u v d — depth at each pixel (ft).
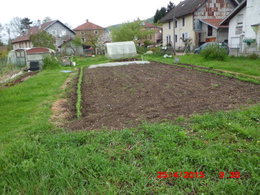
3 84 34.78
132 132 12.30
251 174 8.19
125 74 37.63
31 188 8.13
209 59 49.60
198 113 15.10
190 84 25.88
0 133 13.70
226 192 7.45
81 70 46.44
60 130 13.74
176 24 104.42
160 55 77.30
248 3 57.16
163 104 18.13
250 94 19.90
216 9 89.81
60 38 136.26
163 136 11.27
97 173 8.77
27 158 10.07
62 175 8.53
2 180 8.69
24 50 64.90
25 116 16.92
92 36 119.85
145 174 8.56
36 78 37.78
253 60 45.96
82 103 20.21
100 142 11.37
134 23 126.62
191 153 9.57
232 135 11.25
